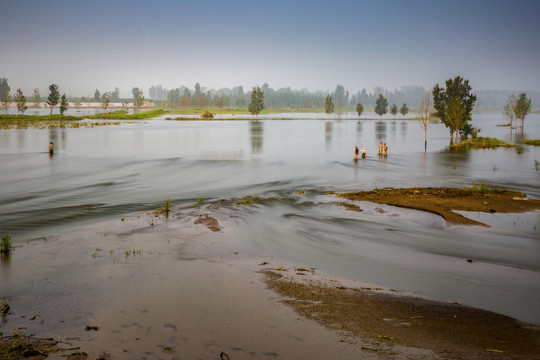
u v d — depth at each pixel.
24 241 14.53
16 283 10.57
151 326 8.18
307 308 9.11
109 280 10.79
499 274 11.68
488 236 15.82
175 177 30.98
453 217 18.62
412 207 20.72
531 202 22.06
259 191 25.52
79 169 34.69
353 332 7.96
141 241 14.67
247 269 11.84
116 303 9.32
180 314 8.74
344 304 9.38
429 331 8.02
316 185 27.95
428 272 11.82
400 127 118.50
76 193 24.33
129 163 38.91
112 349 7.27
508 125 135.25
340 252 13.74
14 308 9.08
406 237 15.64
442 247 14.41
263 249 13.96
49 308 9.07
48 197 23.05
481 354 7.09
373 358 6.97
